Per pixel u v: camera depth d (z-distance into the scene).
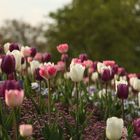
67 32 59.88
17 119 7.14
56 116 7.77
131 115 9.82
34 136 7.17
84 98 9.68
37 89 9.31
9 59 6.63
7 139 6.21
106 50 59.22
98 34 58.72
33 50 9.75
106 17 59.53
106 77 8.52
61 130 6.57
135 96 11.56
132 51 59.66
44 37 62.09
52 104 8.38
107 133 5.52
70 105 9.00
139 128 6.05
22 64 8.73
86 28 59.59
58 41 60.12
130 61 59.22
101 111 8.98
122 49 59.03
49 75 6.83
